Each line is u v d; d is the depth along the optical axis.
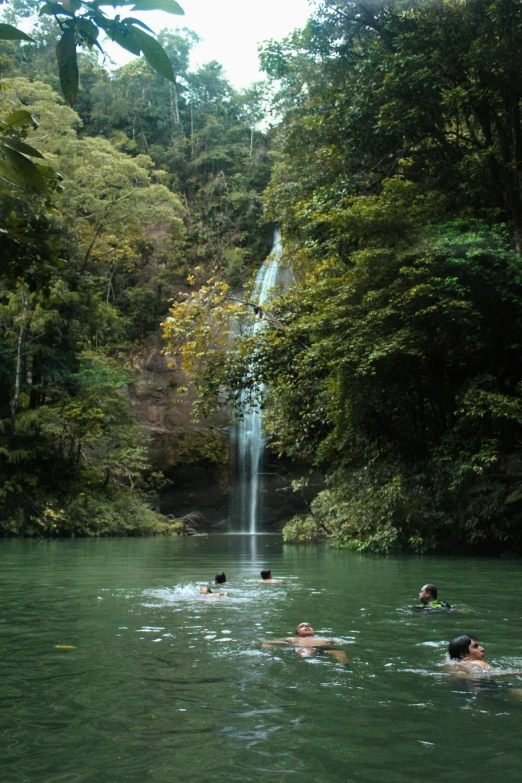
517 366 15.93
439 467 15.74
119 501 28.78
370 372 14.69
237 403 18.94
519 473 14.71
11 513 25.11
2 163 2.38
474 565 12.98
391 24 17.02
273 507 34.62
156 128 52.62
